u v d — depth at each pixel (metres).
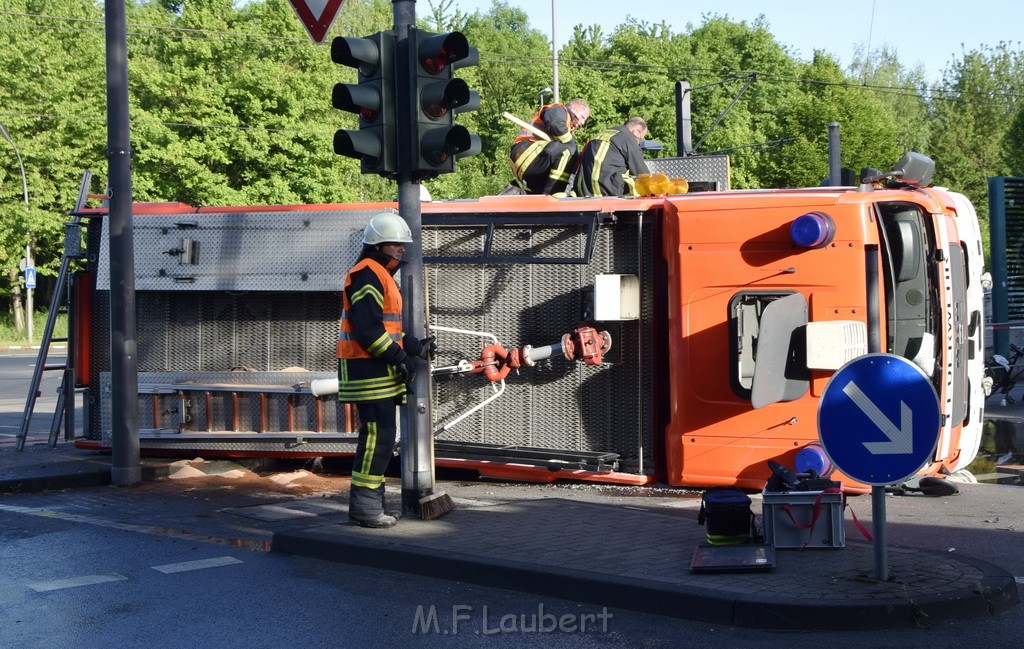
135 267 10.00
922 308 8.00
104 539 7.07
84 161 43.88
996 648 4.54
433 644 4.79
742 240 8.00
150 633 5.01
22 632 5.05
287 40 41.22
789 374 7.85
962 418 8.47
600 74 55.66
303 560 6.44
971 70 55.25
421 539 6.43
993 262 16.50
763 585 5.18
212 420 9.74
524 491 8.66
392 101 7.04
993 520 7.16
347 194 42.44
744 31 66.81
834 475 7.96
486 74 71.69
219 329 9.99
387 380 6.86
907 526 6.97
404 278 7.13
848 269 7.72
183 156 39.50
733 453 8.06
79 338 10.74
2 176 42.75
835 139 11.29
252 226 9.70
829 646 4.61
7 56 42.25
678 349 8.20
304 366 9.74
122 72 9.24
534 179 11.05
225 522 7.66
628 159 10.30
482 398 9.13
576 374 8.81
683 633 4.86
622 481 8.56
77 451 10.98
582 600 5.40
